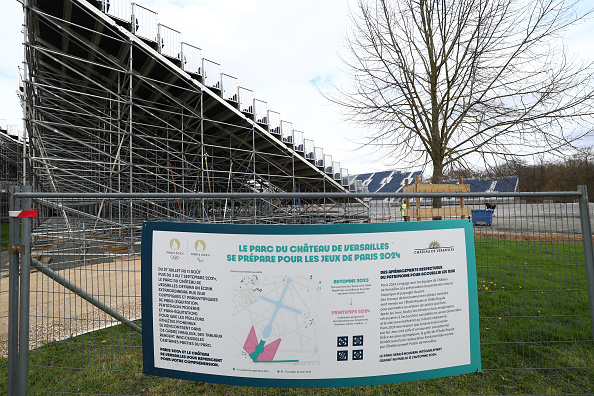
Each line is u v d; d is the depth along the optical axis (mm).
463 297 2631
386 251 2516
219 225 2520
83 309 5176
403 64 7285
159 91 13820
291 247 2471
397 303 2523
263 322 2488
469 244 2660
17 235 2658
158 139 14344
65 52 12852
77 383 3160
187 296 2566
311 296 2469
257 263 2490
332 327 2471
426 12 7172
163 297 2600
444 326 2590
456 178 8164
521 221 2854
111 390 3057
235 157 19297
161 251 2600
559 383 3078
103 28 11539
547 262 2840
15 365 2643
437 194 2693
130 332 4031
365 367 2490
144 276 2617
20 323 2645
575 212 2795
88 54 12945
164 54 12602
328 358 2475
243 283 2504
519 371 3268
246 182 20328
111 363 3486
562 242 2803
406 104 7406
